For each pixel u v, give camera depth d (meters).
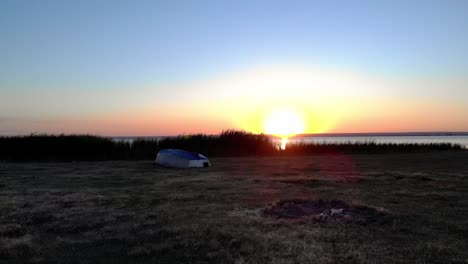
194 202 9.34
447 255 5.55
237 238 6.32
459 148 34.03
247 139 28.66
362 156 25.02
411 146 32.72
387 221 7.38
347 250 5.75
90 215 8.01
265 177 13.82
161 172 15.62
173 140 27.95
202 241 6.19
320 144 30.92
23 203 9.15
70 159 23.44
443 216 7.80
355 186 11.62
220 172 15.65
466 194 10.18
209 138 28.50
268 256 5.51
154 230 6.90
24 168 17.12
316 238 6.32
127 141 26.98
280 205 8.91
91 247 6.05
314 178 13.20
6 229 6.96
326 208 8.58
